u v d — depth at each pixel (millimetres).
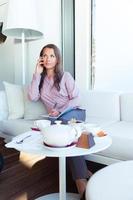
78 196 1597
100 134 1323
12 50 3736
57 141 1075
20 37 3238
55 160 2318
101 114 2383
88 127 1362
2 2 3682
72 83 2146
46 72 2258
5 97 2520
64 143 1083
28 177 1946
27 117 2402
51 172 2049
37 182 1854
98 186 901
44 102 2305
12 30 3137
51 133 1075
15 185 1801
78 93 2156
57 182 1852
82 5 2791
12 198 1605
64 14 2984
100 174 999
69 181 1840
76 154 1045
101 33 2766
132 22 2547
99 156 1756
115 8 2643
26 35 3240
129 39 2586
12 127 2275
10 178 1925
